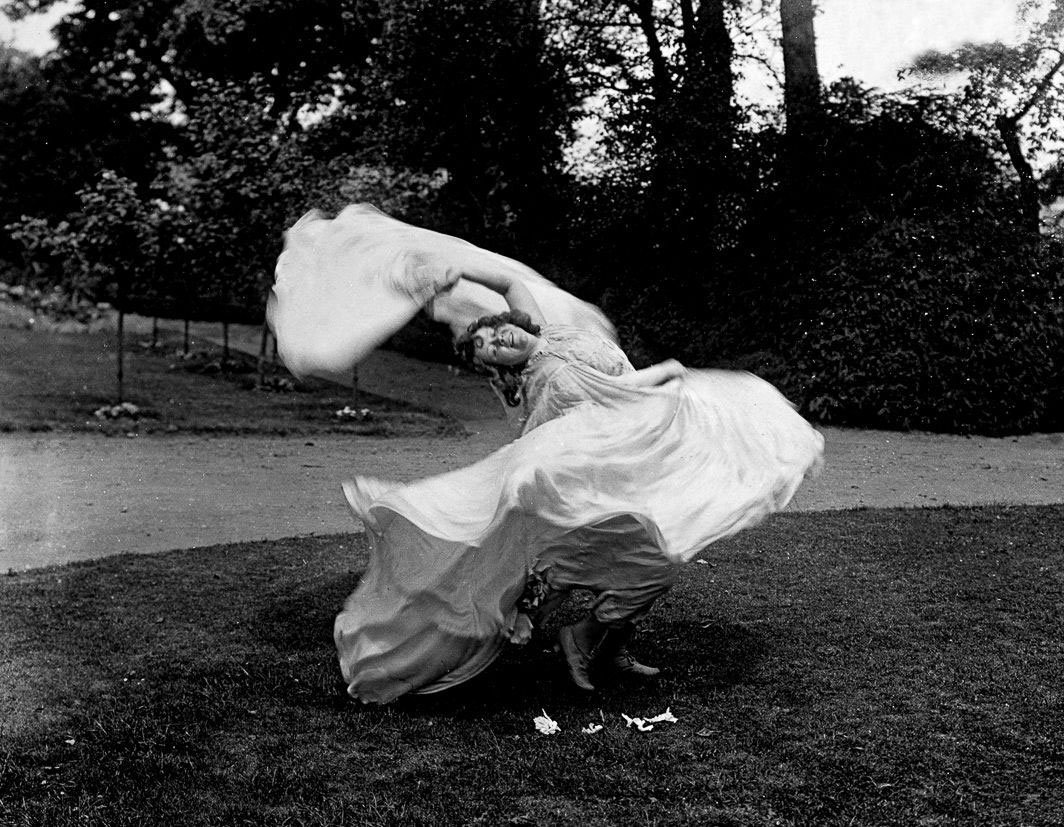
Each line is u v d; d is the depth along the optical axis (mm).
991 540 7500
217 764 3984
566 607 6133
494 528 4309
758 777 3805
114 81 25953
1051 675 4832
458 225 17984
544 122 18078
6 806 3639
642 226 16047
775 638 5461
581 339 4812
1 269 16781
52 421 12648
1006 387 13367
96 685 4828
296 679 4895
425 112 18016
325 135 19750
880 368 13570
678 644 5395
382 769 3934
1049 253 13766
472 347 4859
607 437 4496
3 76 25703
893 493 9531
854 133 14570
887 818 3484
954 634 5461
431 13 17781
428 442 12578
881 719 4332
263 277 14906
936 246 13594
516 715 4465
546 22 17938
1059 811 3518
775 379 14242
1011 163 14695
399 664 4484
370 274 5211
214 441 12156
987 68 14742
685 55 16953
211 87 15031
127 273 14234
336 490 9547
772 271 14688
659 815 3535
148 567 6883
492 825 3488
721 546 7398
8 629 5629
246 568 6883
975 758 3939
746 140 15211
